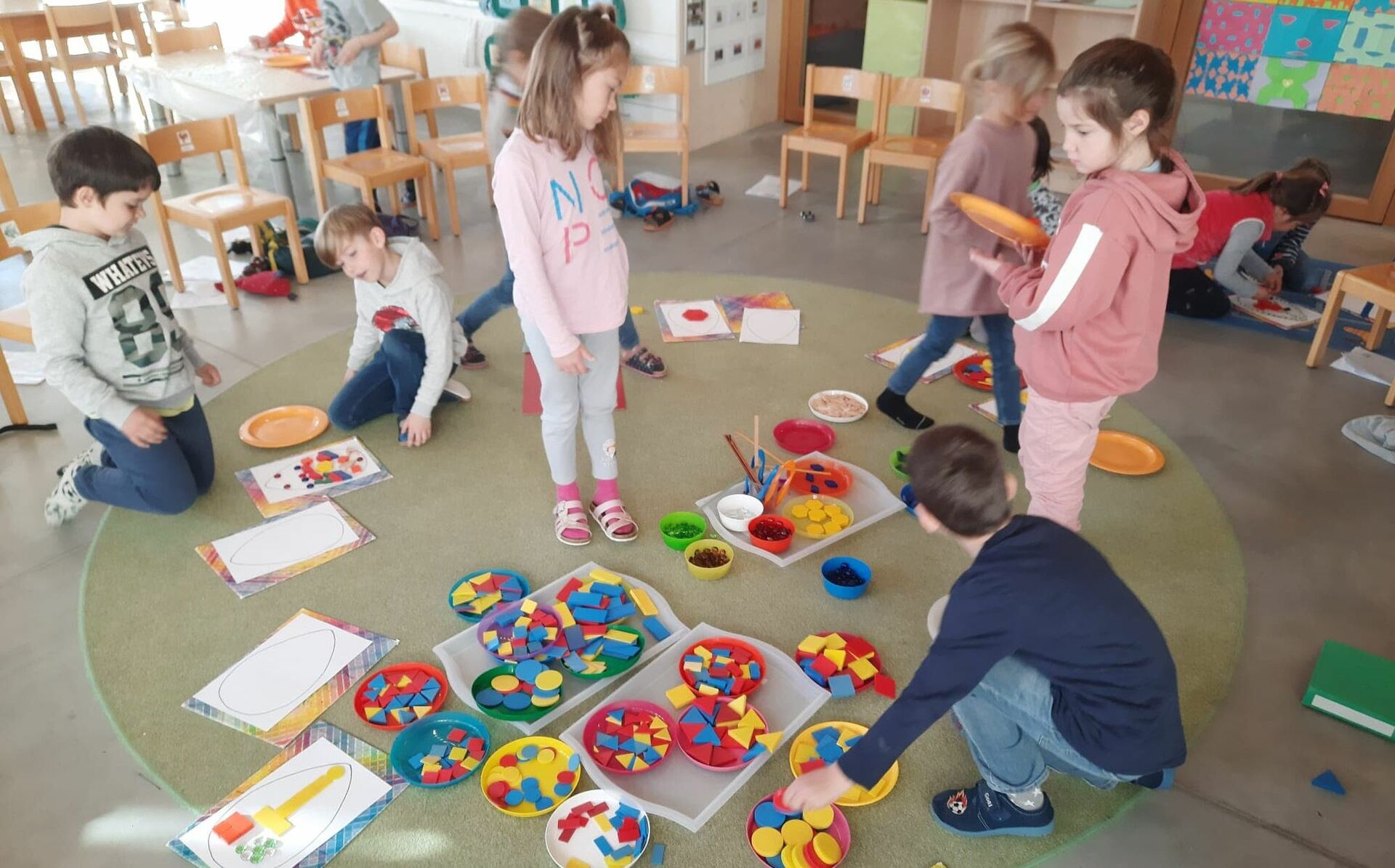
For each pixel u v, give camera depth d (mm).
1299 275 3748
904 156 4293
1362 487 2605
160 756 1763
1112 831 1659
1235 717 1895
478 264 4035
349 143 4914
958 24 5359
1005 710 1498
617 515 2332
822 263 4055
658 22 5207
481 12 5602
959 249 2447
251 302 3662
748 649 1972
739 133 6004
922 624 2104
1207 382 3123
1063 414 1939
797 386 3053
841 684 1896
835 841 1586
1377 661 1960
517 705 1828
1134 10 4492
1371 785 1757
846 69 4500
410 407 2756
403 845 1602
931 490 1329
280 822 1633
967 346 3312
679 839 1616
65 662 1974
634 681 1896
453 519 2422
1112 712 1374
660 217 4398
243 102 4098
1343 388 3092
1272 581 2256
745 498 2439
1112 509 2496
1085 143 1709
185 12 6051
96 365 2166
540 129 1877
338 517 2414
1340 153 4500
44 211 2713
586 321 2076
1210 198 3539
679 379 3088
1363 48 4254
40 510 2463
